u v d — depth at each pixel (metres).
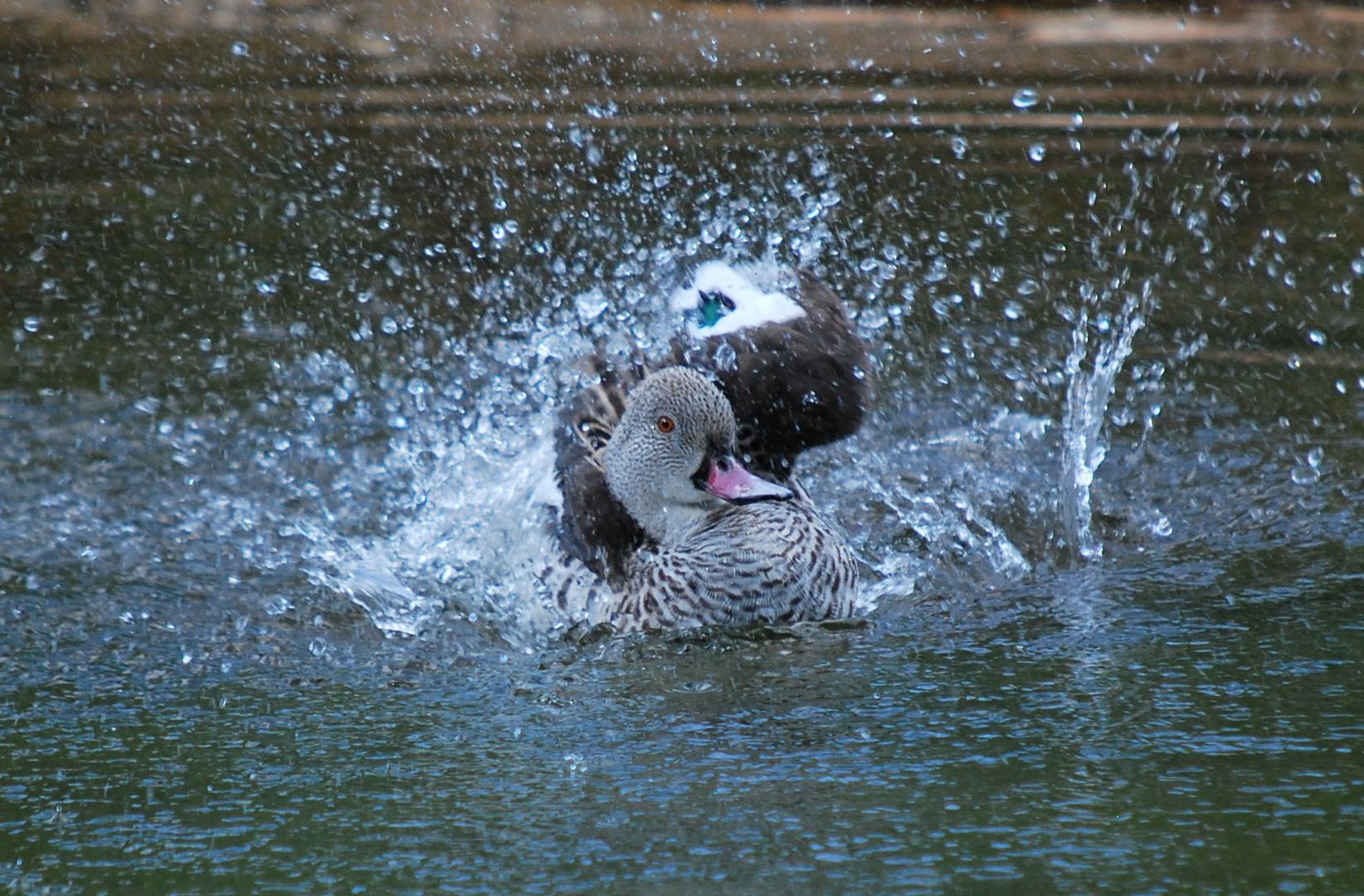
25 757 7.55
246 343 13.46
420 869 6.48
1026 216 16.12
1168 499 10.97
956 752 7.46
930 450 11.70
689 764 7.41
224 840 6.74
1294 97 19.73
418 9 24.16
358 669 8.69
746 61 21.64
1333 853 6.43
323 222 15.98
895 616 9.41
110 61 21.88
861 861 6.46
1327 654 8.51
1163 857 6.43
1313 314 14.02
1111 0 23.97
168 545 10.19
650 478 9.59
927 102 19.66
